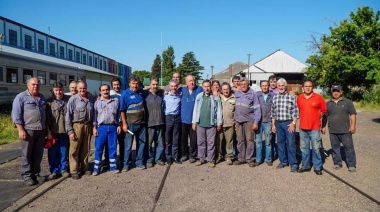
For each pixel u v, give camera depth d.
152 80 6.89
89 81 26.48
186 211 4.57
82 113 6.16
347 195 5.19
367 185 5.63
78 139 6.15
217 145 7.39
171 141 7.26
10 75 15.49
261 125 7.15
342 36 30.41
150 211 4.57
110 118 6.41
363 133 11.51
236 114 7.00
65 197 5.15
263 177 6.20
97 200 5.00
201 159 7.12
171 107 7.10
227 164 7.20
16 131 11.14
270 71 48.00
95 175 6.37
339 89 6.63
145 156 7.07
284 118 6.66
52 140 6.02
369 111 20.77
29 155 5.73
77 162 6.22
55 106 6.13
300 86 47.53
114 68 64.00
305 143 6.52
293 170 6.57
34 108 5.69
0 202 4.93
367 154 8.06
